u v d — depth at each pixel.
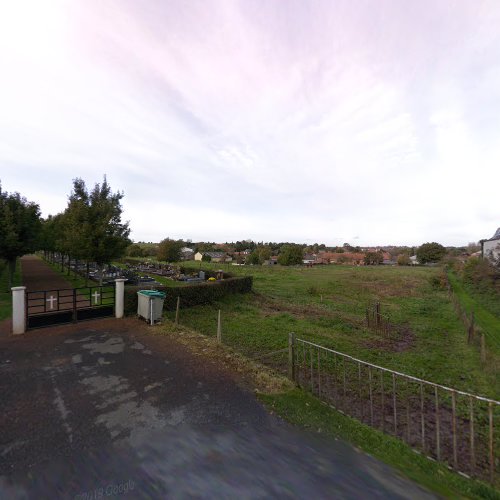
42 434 3.68
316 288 26.22
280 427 4.06
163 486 2.82
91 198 16.33
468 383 7.88
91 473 2.99
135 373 5.72
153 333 8.52
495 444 4.97
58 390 4.94
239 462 3.23
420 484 3.08
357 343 11.01
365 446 3.78
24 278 21.84
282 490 2.82
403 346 11.37
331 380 7.41
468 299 24.14
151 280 23.20
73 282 19.72
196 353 6.96
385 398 6.71
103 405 4.47
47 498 2.66
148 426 3.92
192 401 4.70
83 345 7.33
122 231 16.66
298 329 11.91
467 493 3.08
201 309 14.06
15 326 8.12
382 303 21.84
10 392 4.84
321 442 3.76
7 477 2.91
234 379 5.63
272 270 45.31
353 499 2.74
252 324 12.21
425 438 5.06
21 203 16.09
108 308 10.26
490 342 12.03
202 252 89.25
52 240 26.17
